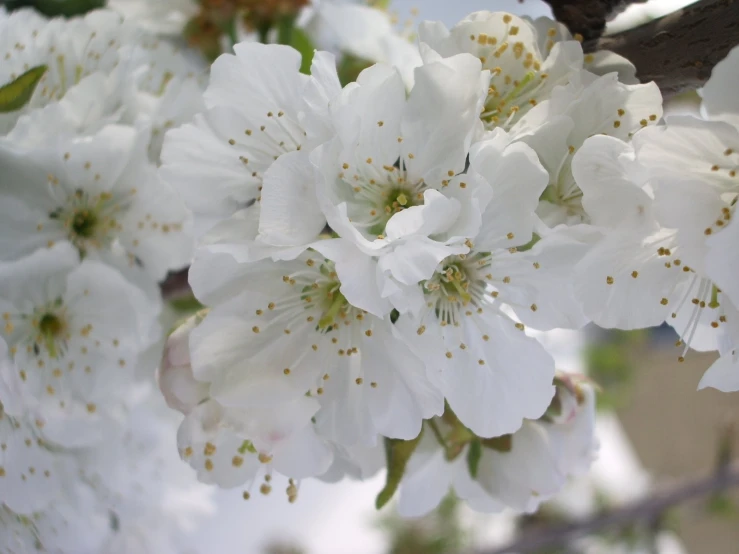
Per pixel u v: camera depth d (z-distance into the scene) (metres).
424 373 0.12
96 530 0.17
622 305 0.12
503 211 0.12
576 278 0.12
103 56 0.15
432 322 0.12
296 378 0.12
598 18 0.14
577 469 0.14
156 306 0.15
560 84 0.13
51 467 0.16
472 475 0.14
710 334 0.13
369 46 0.16
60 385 0.15
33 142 0.14
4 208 0.14
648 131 0.11
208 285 0.12
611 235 0.12
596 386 0.15
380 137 0.12
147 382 0.16
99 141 0.14
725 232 0.11
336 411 0.12
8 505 0.15
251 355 0.12
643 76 0.13
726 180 0.11
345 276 0.11
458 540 0.33
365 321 0.12
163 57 0.16
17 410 0.14
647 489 0.35
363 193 0.12
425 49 0.12
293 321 0.12
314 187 0.12
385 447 0.13
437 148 0.12
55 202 0.15
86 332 0.15
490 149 0.12
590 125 0.12
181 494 0.19
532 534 0.32
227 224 0.12
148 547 0.18
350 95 0.11
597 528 0.33
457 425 0.14
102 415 0.16
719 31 0.12
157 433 0.18
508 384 0.12
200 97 0.15
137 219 0.15
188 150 0.13
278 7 0.17
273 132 0.13
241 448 0.13
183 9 0.18
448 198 0.11
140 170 0.15
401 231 0.11
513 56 0.13
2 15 0.15
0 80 0.14
